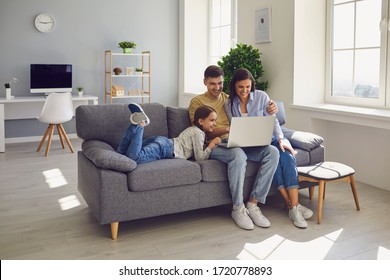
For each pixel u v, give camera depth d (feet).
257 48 15.90
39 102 19.97
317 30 14.39
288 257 7.62
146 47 22.85
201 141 9.70
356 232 8.84
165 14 23.07
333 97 14.35
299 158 10.53
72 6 20.84
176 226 9.26
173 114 10.82
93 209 8.77
